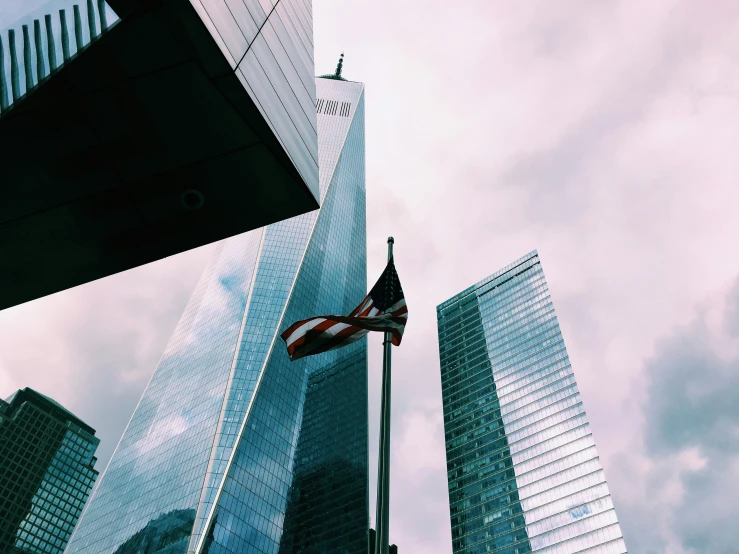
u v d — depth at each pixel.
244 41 15.08
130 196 15.39
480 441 199.12
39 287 16.88
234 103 13.97
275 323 182.12
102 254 16.56
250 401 156.62
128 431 183.00
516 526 166.25
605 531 146.38
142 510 143.50
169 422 168.62
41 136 13.62
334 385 195.75
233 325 187.50
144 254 17.05
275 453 154.38
